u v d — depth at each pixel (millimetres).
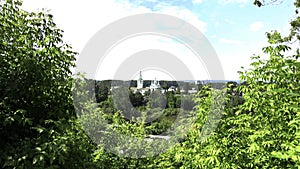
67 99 4273
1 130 3764
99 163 4180
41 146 3430
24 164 3330
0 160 3387
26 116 3918
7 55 3906
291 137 3061
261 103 3600
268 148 3193
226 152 3709
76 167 3764
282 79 3533
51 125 3992
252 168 3502
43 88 3924
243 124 3811
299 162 2531
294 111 3258
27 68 3787
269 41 3961
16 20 4105
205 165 3803
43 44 4191
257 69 3818
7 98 3635
